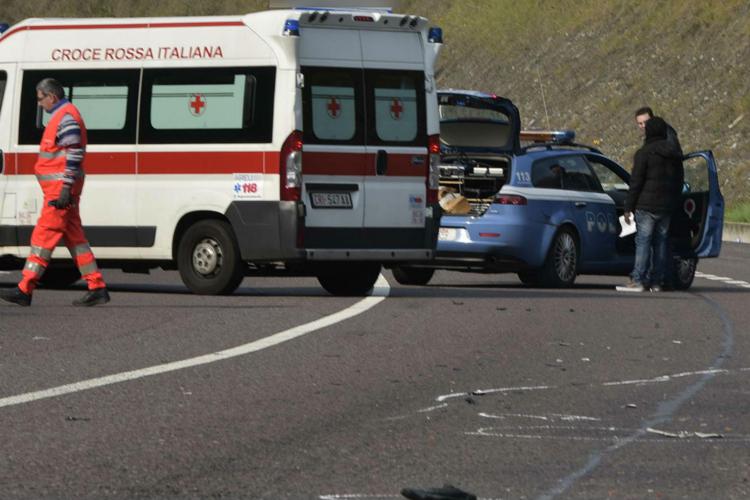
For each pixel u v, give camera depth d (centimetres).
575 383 1802
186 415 1531
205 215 2872
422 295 3003
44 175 2561
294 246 2775
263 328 2291
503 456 1353
